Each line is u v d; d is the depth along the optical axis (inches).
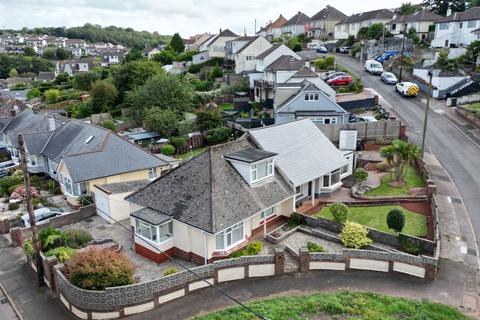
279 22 5032.0
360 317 727.7
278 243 1041.5
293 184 1142.3
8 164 1909.4
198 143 2117.4
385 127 1720.0
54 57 7450.8
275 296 815.1
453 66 2431.1
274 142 1261.1
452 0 3769.7
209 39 4520.2
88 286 781.9
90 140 1561.3
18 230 1143.6
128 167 1432.1
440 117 1916.8
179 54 4471.0
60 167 1446.9
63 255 951.6
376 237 1005.2
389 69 2898.6
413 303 765.9
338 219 1066.7
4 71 6151.6
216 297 821.9
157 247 976.3
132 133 2224.4
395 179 1368.1
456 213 1096.2
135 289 776.9
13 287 934.4
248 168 1057.5
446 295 791.7
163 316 768.9
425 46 3238.2
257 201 1039.6
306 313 744.3
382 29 3499.0
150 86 2497.5
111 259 830.5
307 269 903.7
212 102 2753.4
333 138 1771.7
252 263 879.1
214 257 958.4
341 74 2615.7
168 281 805.9
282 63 2536.9
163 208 1015.6
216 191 993.5
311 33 4475.9
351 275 883.4
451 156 1481.3
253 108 2456.9
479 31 2637.8
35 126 2064.5
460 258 906.1
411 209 1159.6
